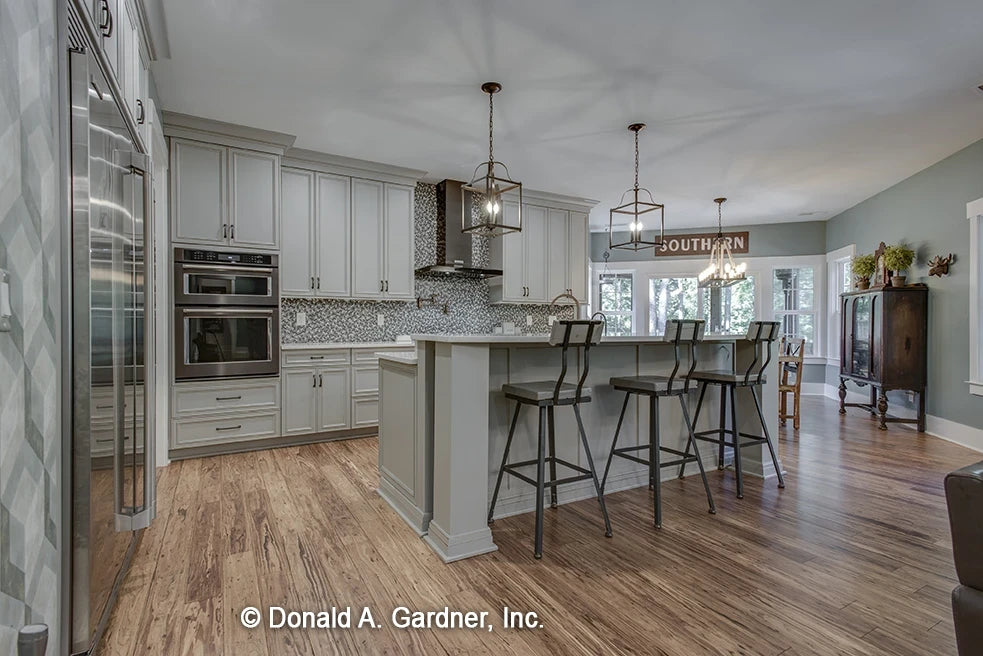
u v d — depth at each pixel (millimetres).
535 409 2730
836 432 4688
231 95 3225
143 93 2400
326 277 4352
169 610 1747
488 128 3760
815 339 7133
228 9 2338
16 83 1003
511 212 5516
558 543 2305
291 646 1569
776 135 3916
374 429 4449
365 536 2357
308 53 2734
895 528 2477
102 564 1489
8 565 987
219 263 3684
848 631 1651
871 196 5781
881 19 2436
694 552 2215
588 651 1550
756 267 7348
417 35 2564
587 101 3316
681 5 2326
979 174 4086
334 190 4410
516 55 2764
